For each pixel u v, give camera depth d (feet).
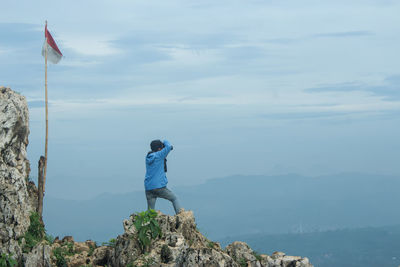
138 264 49.57
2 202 53.83
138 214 54.29
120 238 53.62
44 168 62.49
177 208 58.23
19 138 62.49
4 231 52.60
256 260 54.70
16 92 63.87
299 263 53.47
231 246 56.49
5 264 50.78
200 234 58.39
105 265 54.90
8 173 57.72
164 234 53.83
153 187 57.36
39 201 61.16
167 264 49.67
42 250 53.52
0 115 59.21
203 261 46.01
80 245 59.36
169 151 57.47
